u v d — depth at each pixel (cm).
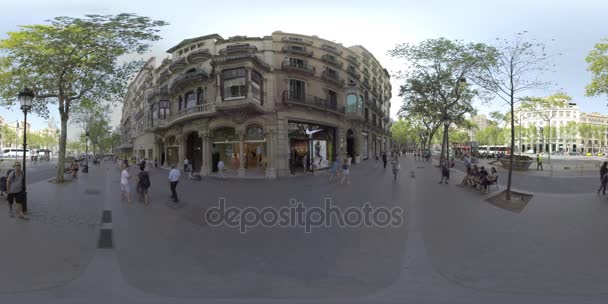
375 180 1766
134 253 554
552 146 8912
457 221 780
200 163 2653
